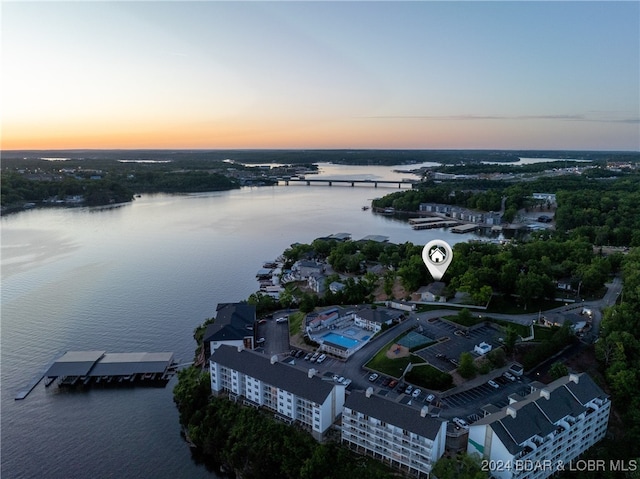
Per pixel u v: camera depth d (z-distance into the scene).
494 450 130.38
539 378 185.38
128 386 198.62
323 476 139.38
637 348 185.75
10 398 188.88
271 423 158.00
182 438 167.50
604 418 154.38
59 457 156.12
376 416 141.12
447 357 195.88
